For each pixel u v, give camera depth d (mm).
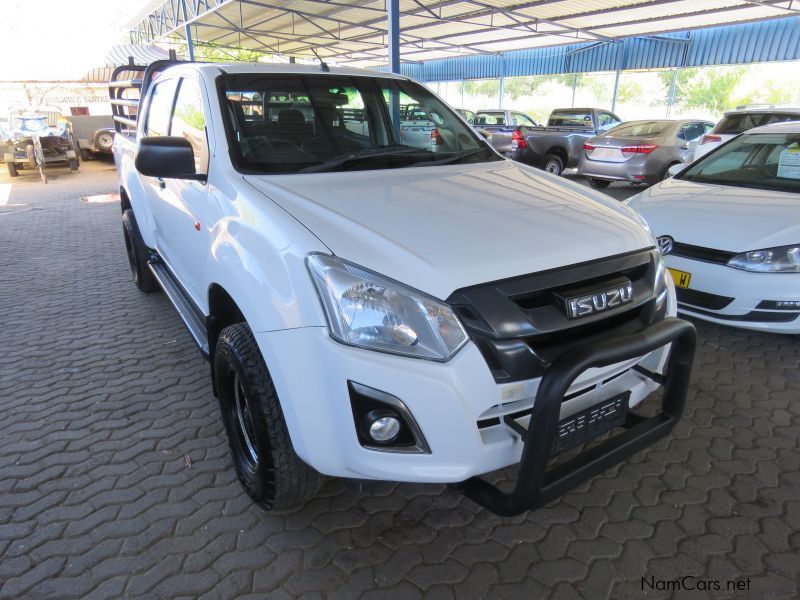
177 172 2377
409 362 1616
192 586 1920
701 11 13547
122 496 2383
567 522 2225
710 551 2066
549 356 1736
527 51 22344
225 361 2100
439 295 1641
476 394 1658
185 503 2338
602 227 2078
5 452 2693
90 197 10789
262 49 24156
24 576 1962
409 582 1936
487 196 2299
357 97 2967
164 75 3609
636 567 1997
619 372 2049
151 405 3131
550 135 12828
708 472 2512
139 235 4586
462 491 1874
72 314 4531
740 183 4348
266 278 1822
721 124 9094
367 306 1630
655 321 2035
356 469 1705
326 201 2082
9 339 4031
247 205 2072
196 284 2805
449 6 14305
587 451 1917
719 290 3463
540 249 1843
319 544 2111
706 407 3031
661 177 10070
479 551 2078
